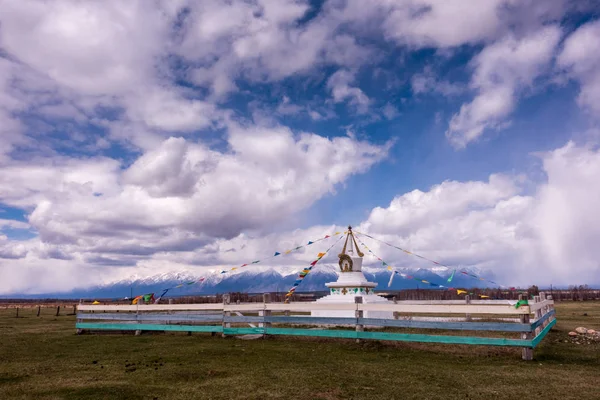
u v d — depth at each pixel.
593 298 78.81
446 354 13.87
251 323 19.41
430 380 10.65
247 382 10.45
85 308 20.69
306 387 10.00
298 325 20.48
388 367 12.08
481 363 12.60
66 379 10.82
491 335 18.19
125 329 19.70
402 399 9.12
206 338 17.92
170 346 15.93
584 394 9.44
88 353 14.64
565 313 33.81
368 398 9.18
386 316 21.83
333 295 23.09
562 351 14.41
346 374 11.25
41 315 38.78
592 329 20.38
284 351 14.58
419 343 15.27
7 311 49.94
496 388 9.92
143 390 9.77
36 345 16.56
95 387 9.98
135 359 13.43
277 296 42.00
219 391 9.68
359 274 23.89
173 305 19.48
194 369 11.85
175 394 9.46
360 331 15.63
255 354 14.06
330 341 16.34
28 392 9.61
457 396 9.32
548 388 9.90
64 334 20.19
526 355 12.99
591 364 12.45
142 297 21.31
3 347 16.08
